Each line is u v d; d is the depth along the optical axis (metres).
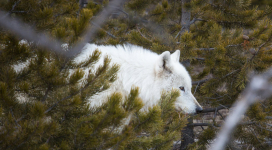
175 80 11.00
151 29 19.36
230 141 13.17
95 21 9.11
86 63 7.15
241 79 12.83
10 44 6.48
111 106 6.46
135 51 11.35
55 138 7.23
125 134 6.93
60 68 6.84
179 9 19.91
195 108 11.37
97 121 6.58
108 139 6.89
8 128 6.08
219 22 16.88
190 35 13.15
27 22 7.31
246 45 12.98
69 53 6.58
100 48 10.56
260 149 13.93
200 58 15.72
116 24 18.30
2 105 6.32
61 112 7.17
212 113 19.55
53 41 6.40
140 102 6.73
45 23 7.44
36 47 6.71
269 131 14.20
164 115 8.79
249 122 13.30
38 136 6.52
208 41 14.62
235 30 16.19
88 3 18.02
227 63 14.27
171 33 18.98
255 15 15.87
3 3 7.08
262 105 14.57
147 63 11.04
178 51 12.27
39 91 6.89
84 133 6.50
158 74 10.78
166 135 9.37
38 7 7.78
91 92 7.21
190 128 15.64
